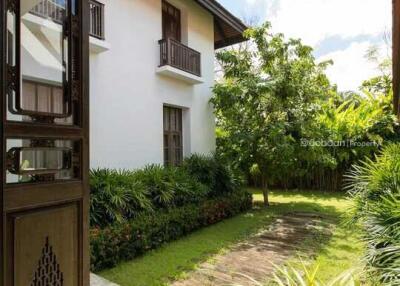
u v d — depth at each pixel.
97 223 4.71
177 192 6.46
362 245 4.35
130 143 6.67
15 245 1.79
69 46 2.26
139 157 6.87
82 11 2.34
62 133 2.13
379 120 10.16
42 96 2.26
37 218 1.94
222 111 8.80
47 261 1.99
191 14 8.82
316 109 8.41
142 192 5.61
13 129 1.83
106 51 6.21
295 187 11.80
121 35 6.57
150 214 5.47
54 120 2.15
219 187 8.10
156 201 6.00
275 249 5.12
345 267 4.21
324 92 8.73
